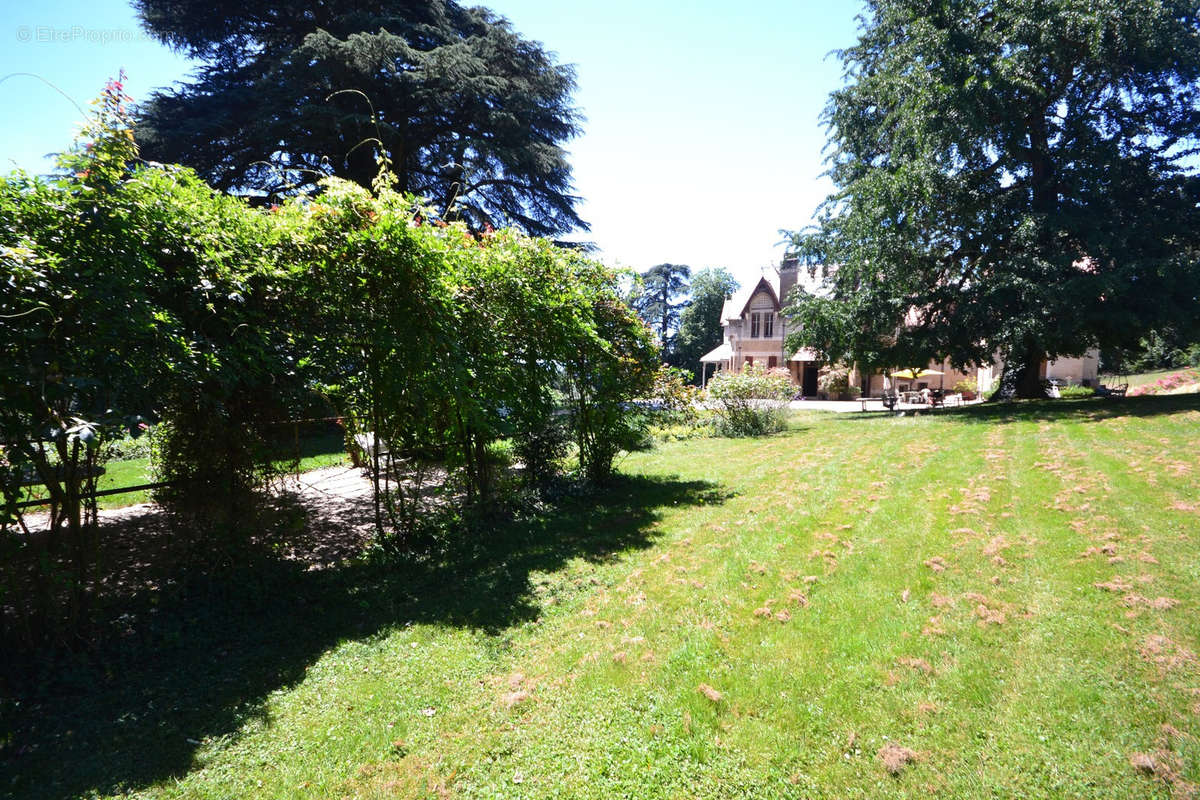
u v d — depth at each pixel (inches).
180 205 156.9
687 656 141.9
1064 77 663.8
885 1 765.9
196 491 188.9
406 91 725.3
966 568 190.4
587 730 116.1
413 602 185.5
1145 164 654.5
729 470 403.9
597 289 329.1
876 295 753.0
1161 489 263.0
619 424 349.4
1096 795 95.1
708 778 102.2
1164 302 598.5
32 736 116.0
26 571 141.6
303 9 780.0
